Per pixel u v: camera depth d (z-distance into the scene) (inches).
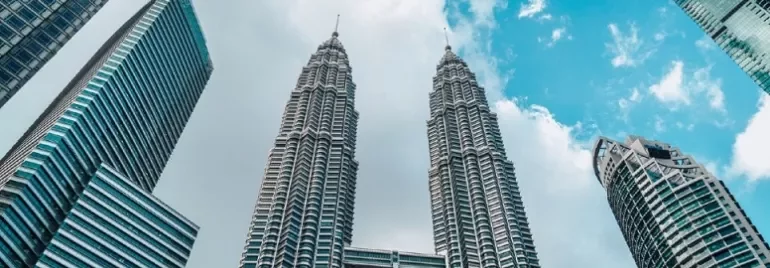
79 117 5969.5
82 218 5408.5
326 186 7824.8
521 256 6919.3
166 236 6181.1
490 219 7534.5
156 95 7701.8
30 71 4943.4
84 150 5944.9
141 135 7244.1
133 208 5979.3
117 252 5546.3
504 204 7755.9
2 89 4655.5
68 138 5738.2
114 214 5733.3
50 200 5295.3
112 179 5944.9
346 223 7780.5
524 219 7755.9
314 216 7130.9
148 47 7514.8
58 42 5275.6
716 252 6909.5
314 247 6771.7
